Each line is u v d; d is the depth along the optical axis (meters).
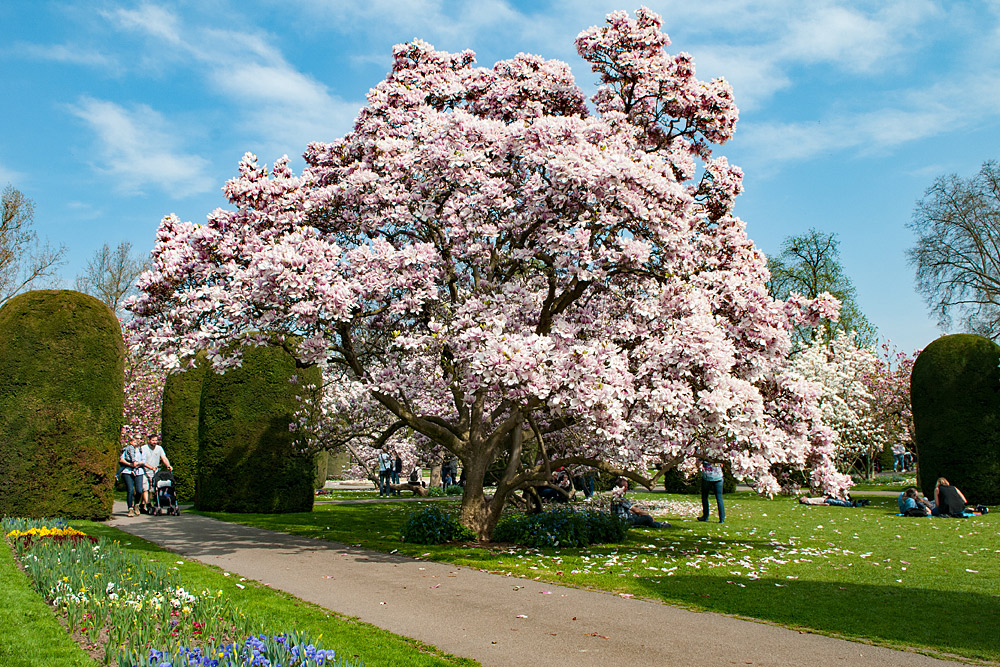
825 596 7.52
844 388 26.66
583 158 9.81
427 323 11.59
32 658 4.73
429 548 10.88
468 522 11.85
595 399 8.74
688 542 11.73
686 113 12.59
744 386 9.57
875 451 29.42
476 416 12.09
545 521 11.64
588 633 6.14
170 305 11.02
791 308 10.71
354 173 11.93
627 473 10.84
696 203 11.44
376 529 13.54
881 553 10.43
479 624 6.42
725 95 12.49
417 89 13.31
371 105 13.05
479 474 12.05
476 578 8.55
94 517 13.59
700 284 10.73
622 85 12.75
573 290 11.02
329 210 12.07
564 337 9.90
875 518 15.54
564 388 9.09
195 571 8.38
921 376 19.52
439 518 11.72
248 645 4.41
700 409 9.37
